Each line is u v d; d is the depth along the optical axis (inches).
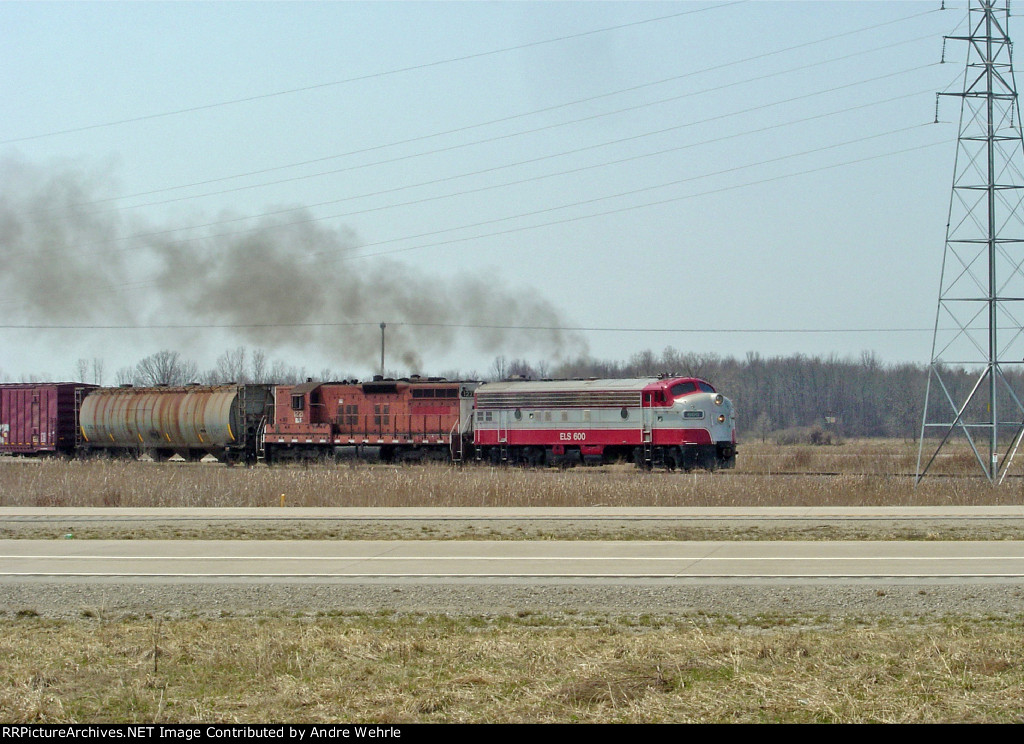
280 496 1734.7
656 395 2261.3
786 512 1488.7
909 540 1161.4
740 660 622.2
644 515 1455.5
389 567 992.2
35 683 600.4
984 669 604.1
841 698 550.9
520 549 1109.7
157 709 554.3
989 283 1911.9
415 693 573.6
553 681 593.9
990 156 1931.6
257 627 741.9
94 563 1037.8
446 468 2289.6
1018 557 1022.4
